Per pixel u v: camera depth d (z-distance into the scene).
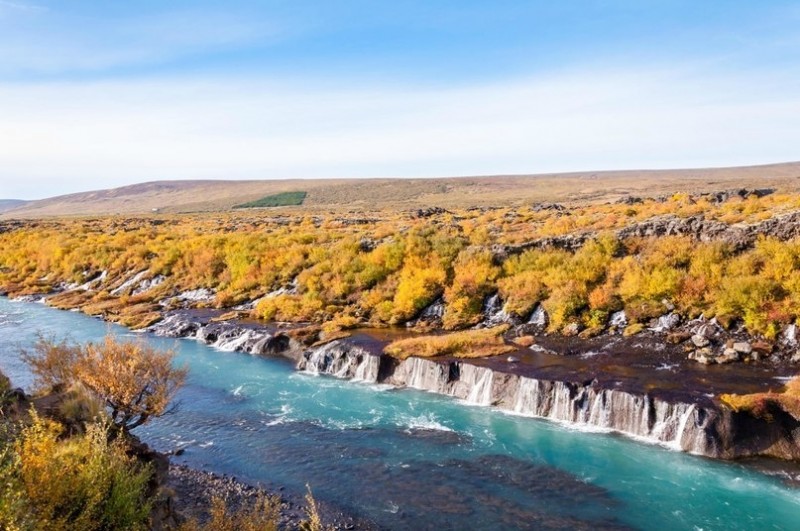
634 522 16.59
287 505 17.58
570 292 34.84
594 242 39.62
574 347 30.50
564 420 24.47
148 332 43.53
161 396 17.08
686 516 16.81
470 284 39.50
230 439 23.14
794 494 17.91
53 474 9.51
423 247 46.28
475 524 16.66
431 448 22.06
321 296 44.56
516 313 36.16
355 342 34.06
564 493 18.36
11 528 7.96
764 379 24.09
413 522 16.77
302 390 29.58
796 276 28.30
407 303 39.78
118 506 9.95
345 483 19.25
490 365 28.09
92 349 17.17
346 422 24.97
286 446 22.41
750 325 28.39
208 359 35.78
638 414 22.66
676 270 33.22
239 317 43.97
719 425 20.73
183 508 16.70
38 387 16.52
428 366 29.59
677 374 25.25
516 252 42.53
